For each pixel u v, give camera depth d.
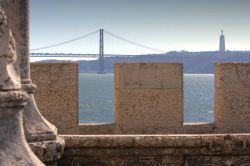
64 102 15.78
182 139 10.55
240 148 10.61
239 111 16.36
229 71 16.30
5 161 5.78
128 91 16.12
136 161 10.64
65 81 15.73
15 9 8.41
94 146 10.55
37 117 9.06
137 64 16.11
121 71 16.11
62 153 9.55
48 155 8.85
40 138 8.87
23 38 8.77
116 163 10.64
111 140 10.54
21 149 5.95
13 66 6.07
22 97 5.98
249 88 16.30
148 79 16.14
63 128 15.80
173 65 16.14
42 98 15.76
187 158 10.63
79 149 10.56
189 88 159.25
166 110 16.19
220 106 16.34
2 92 5.79
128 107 16.14
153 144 10.54
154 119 16.19
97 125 16.08
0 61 5.84
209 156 10.65
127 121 16.16
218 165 10.66
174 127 16.20
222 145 10.59
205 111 73.06
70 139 10.51
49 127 9.06
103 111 72.31
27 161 5.90
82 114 68.38
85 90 139.62
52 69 15.70
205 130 16.39
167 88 16.17
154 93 16.14
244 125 16.41
